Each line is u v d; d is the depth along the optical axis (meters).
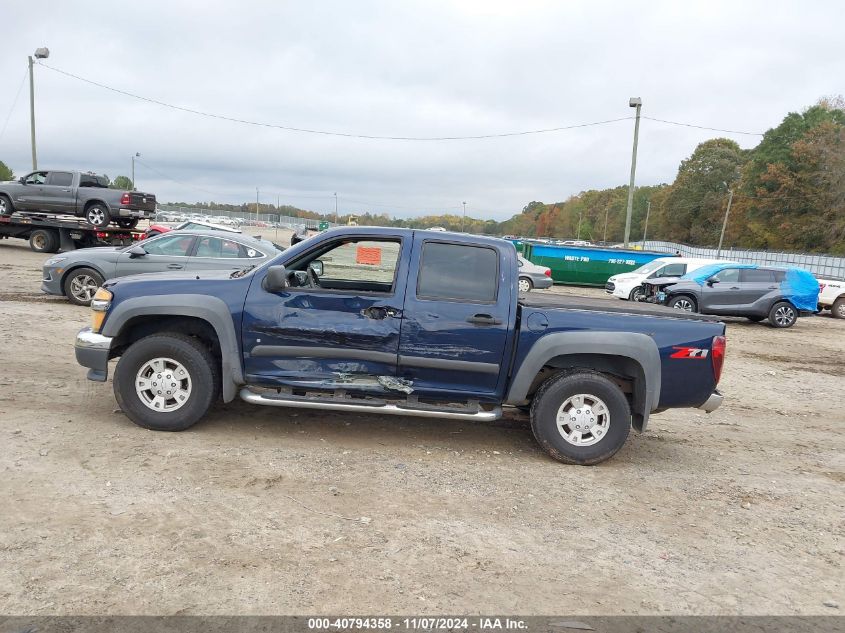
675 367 5.54
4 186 20.73
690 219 107.12
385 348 5.49
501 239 5.68
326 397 5.56
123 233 20.92
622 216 149.25
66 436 5.26
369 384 5.55
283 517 4.14
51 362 7.82
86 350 5.58
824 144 67.44
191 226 18.80
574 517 4.53
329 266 6.01
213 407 6.41
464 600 3.34
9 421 5.51
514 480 5.16
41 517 3.87
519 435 6.42
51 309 11.53
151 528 3.84
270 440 5.60
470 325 5.46
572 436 5.60
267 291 5.55
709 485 5.43
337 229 5.73
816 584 3.80
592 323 5.52
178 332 5.75
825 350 15.02
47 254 21.81
